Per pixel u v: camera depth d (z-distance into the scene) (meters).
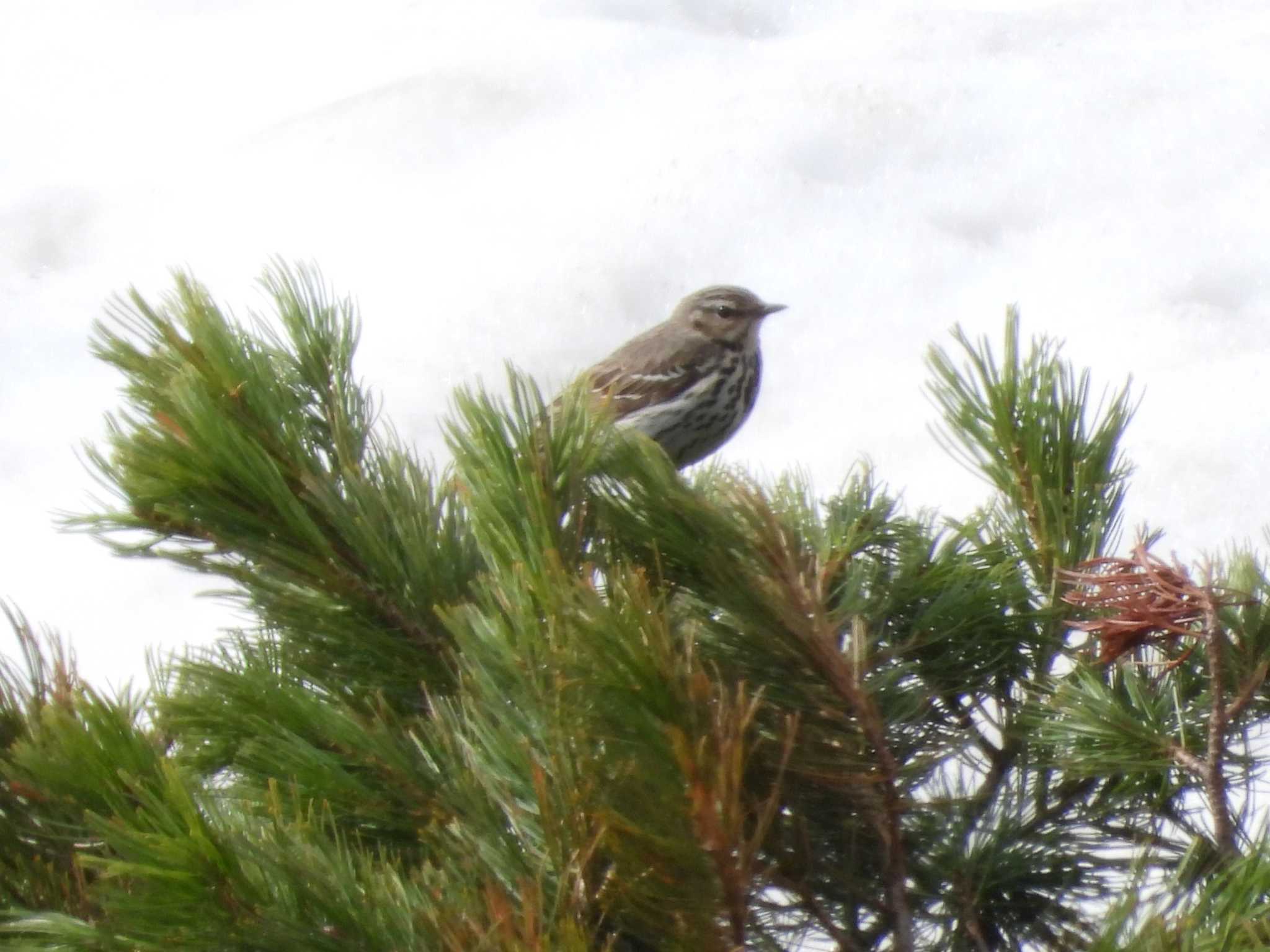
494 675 4.01
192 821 3.67
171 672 5.12
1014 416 5.91
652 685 3.53
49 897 4.32
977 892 4.74
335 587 5.02
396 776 4.45
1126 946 3.68
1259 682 4.72
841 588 4.86
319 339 5.60
